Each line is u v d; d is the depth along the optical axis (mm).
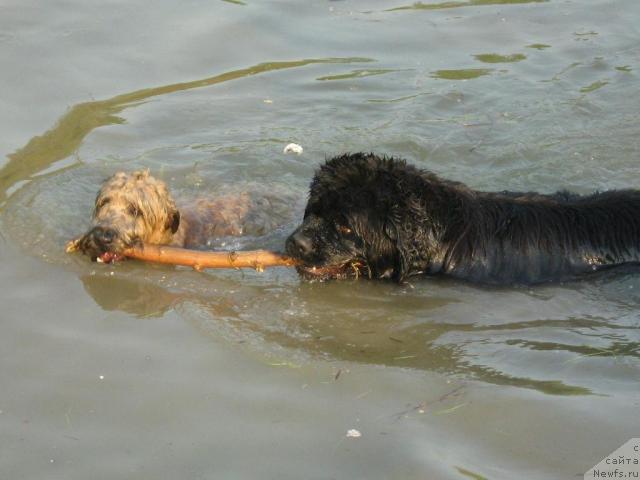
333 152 13180
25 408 7910
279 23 16859
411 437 7574
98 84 14586
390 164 10719
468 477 7082
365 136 13586
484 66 15625
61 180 12180
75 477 7074
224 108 14281
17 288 9906
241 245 11508
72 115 13766
